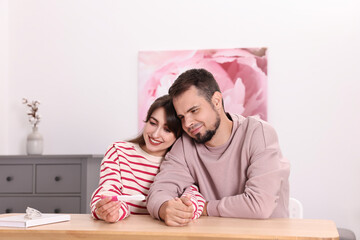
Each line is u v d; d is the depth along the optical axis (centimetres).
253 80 302
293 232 111
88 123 317
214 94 146
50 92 322
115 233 113
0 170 274
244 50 304
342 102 296
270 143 146
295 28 302
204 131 146
